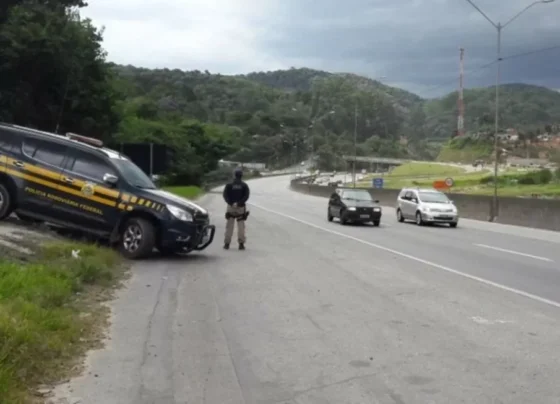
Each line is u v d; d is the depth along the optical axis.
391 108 171.50
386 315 10.17
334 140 165.38
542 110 166.00
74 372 7.09
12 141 16.36
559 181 93.62
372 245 21.25
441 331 9.13
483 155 147.88
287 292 12.16
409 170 134.62
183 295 11.72
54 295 9.73
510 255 19.11
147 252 15.58
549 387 6.73
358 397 6.44
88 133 37.56
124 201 15.62
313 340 8.62
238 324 9.54
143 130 78.00
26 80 33.41
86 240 16.09
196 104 155.50
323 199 69.62
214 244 20.25
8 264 10.77
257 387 6.75
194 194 65.44
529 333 9.04
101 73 38.06
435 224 33.59
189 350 8.11
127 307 10.51
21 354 6.85
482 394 6.51
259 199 67.88
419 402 6.29
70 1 37.09
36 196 16.03
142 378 6.99
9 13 32.81
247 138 165.12
